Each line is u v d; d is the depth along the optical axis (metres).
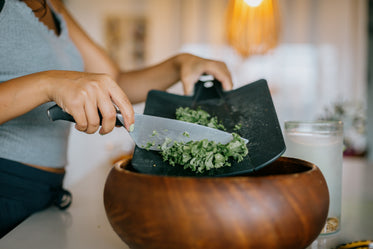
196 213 0.35
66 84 0.46
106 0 3.64
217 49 3.68
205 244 0.35
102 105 0.45
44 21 0.79
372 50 3.62
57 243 0.52
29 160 0.67
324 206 0.40
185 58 0.85
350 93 3.64
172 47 3.71
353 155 3.15
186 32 3.69
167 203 0.36
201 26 3.67
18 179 0.65
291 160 0.51
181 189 0.36
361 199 0.77
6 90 0.48
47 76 0.49
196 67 0.78
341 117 1.48
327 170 0.55
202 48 3.69
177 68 0.87
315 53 3.65
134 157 0.54
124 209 0.38
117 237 0.55
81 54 0.97
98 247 0.51
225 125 0.65
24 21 0.67
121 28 3.67
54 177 0.72
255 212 0.35
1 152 0.64
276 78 3.68
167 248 0.37
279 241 0.36
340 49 3.63
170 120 0.55
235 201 0.35
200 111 0.66
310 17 3.63
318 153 0.55
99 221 0.63
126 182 0.39
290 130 0.58
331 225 0.55
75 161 3.29
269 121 0.60
